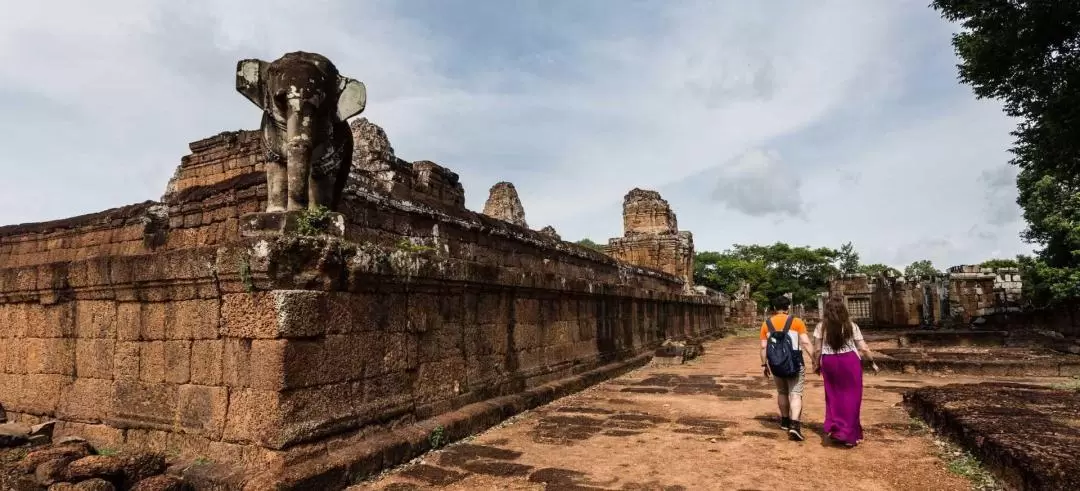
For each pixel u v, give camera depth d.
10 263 12.44
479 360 7.80
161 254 5.61
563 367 10.45
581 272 14.48
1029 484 4.19
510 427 7.36
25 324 7.09
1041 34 13.58
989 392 7.72
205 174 10.95
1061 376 11.74
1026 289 23.33
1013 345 18.17
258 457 4.69
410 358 6.35
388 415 5.89
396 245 8.13
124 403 5.89
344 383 5.34
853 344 6.46
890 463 5.57
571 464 5.69
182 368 5.43
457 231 9.70
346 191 7.29
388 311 6.05
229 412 4.98
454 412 6.95
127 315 6.00
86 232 11.15
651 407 8.74
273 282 4.81
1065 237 21.36
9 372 7.17
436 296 6.93
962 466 5.30
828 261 69.19
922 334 19.70
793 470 5.40
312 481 4.62
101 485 4.44
